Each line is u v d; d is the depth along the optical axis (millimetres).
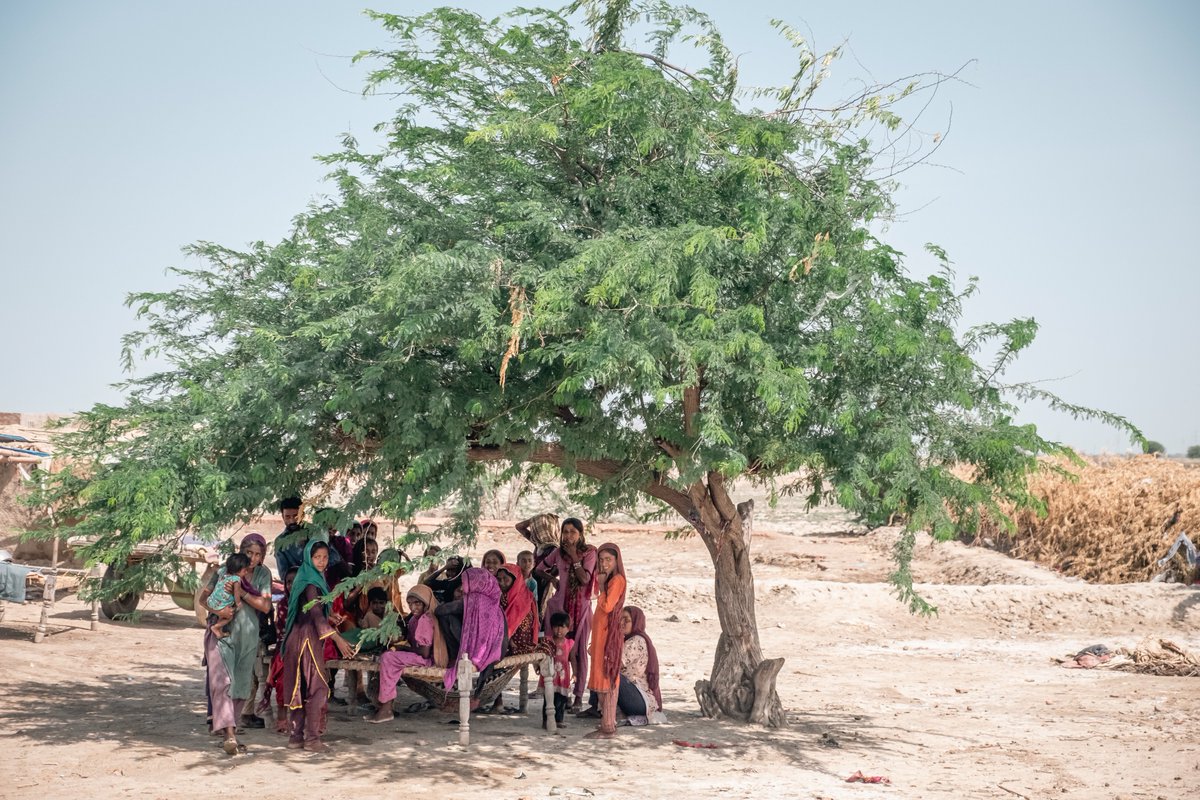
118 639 14445
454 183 8750
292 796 7637
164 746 9062
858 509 9703
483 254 8180
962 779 8852
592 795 7891
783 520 38781
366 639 9820
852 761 9375
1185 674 15164
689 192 9086
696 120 8820
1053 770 9250
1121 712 12328
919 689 13961
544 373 9078
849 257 8922
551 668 10250
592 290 7648
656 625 19359
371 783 8070
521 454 9453
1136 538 24500
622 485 9953
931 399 9211
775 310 9094
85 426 8906
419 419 8844
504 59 8938
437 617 9953
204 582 11711
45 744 8938
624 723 10578
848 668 15664
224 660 8828
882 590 21438
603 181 9289
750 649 11016
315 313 8961
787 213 8758
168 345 9055
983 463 9344
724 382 8688
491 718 10797
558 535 11789
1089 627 19750
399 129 9422
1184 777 9023
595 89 8180
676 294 8547
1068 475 9266
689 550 29703
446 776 8367
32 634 14125
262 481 8867
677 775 8641
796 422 8281
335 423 9406
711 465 8867
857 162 9375
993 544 30031
